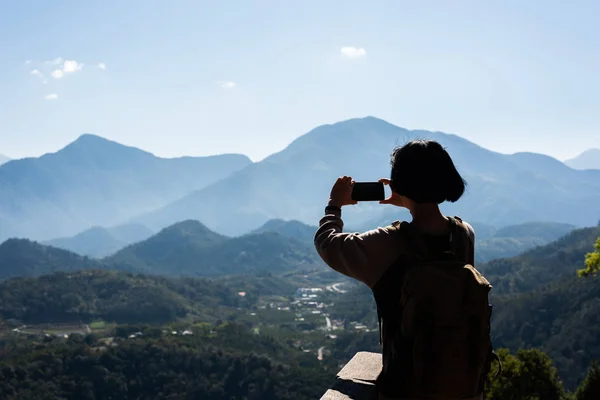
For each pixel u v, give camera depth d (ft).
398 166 7.14
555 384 65.57
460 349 6.12
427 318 6.18
